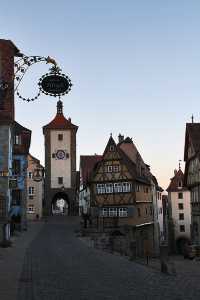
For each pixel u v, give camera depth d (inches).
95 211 2438.5
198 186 2016.5
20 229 2167.8
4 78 833.5
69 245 1514.5
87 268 860.6
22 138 2242.9
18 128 2246.6
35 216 3248.0
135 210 2390.5
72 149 3604.8
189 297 544.1
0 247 1355.8
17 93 711.7
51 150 3590.1
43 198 3735.2
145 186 2682.1
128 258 1139.3
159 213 3198.8
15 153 2207.2
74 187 3567.9
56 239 1775.3
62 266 886.4
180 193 3678.6
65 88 713.0
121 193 2413.9
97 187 2464.3
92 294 558.3
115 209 2413.9
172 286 644.1
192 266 1230.3
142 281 696.4
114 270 843.4
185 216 3659.0
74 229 2372.0
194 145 2034.9
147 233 2726.4
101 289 601.0
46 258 1047.0
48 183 3558.1
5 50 1382.9
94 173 2479.1
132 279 717.9
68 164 3590.1
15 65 709.9
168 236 3609.7
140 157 2837.1
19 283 651.5
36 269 827.4
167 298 534.6
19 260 989.8
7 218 1557.6
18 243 1539.1
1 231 1517.0
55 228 2442.2
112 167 2445.9
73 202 3550.7
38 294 556.7
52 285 633.0
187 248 1868.8
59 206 4874.5
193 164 2101.4
